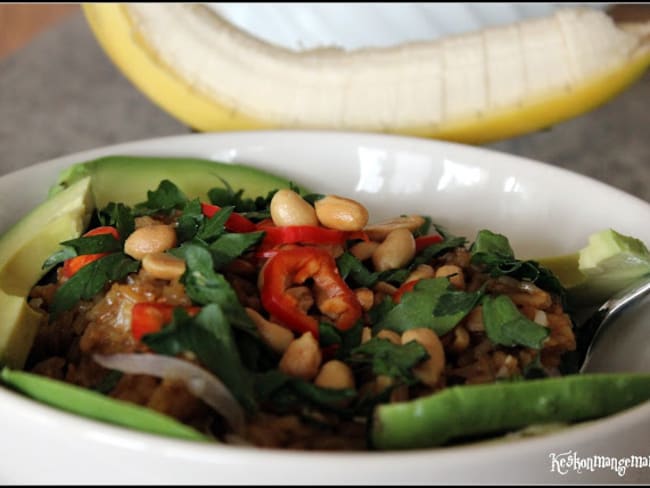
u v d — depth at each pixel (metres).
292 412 0.23
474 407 0.21
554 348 0.26
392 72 0.38
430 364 0.24
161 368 0.22
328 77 0.38
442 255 0.29
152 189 0.31
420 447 0.21
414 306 0.25
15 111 0.46
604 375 0.22
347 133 0.34
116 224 0.28
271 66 0.39
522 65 0.37
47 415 0.20
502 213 0.33
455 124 0.37
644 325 0.28
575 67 0.37
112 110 0.47
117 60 0.40
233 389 0.22
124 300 0.25
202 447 0.19
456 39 0.39
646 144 0.44
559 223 0.31
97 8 0.39
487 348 0.25
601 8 0.49
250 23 0.53
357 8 0.51
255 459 0.19
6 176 0.31
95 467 0.20
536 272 0.27
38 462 0.21
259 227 0.28
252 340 0.23
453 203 0.33
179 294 0.24
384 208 0.34
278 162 0.34
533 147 0.44
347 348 0.25
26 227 0.28
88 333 0.25
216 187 0.32
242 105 0.38
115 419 0.21
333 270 0.26
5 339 0.25
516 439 0.21
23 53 0.53
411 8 0.51
